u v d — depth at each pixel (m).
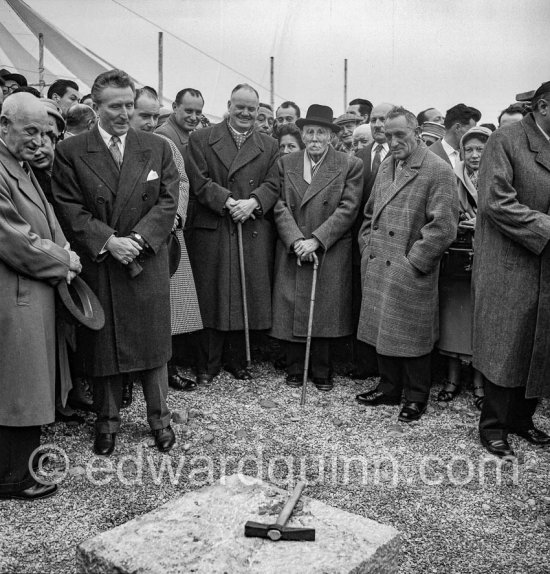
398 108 4.10
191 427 3.88
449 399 4.45
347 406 4.34
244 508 2.38
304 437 3.83
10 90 5.29
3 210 2.90
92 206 3.42
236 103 4.57
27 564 2.53
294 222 4.64
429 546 2.74
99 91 3.38
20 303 2.93
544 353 3.53
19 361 2.92
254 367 5.10
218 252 4.61
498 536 2.83
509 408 3.66
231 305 4.61
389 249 4.19
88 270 3.42
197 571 2.01
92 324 3.21
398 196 4.17
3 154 3.01
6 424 2.91
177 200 3.58
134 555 2.10
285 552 2.11
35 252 2.94
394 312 4.11
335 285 4.62
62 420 3.89
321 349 4.68
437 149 5.22
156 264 3.49
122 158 3.47
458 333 4.38
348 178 4.67
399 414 4.13
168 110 6.13
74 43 9.87
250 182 4.61
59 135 3.79
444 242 4.00
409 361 4.14
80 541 2.70
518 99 3.82
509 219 3.44
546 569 2.60
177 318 4.36
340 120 6.58
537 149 3.49
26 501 3.01
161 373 3.60
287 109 6.45
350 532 2.23
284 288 4.68
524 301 3.51
